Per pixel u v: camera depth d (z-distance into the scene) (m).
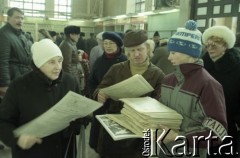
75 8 16.31
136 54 1.83
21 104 1.46
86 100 1.32
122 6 13.50
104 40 2.53
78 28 3.65
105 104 1.98
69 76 1.61
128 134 1.30
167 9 8.23
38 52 1.42
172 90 1.45
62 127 1.47
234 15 5.26
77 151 1.62
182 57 1.37
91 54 3.94
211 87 1.28
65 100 1.29
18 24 2.73
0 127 1.39
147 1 10.84
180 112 1.38
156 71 1.89
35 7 15.66
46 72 1.46
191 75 1.36
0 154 2.93
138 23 11.20
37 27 15.71
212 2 5.82
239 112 1.84
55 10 16.11
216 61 1.89
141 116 1.31
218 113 1.25
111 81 2.01
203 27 6.12
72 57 3.61
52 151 1.52
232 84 1.81
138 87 1.64
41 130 1.38
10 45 2.62
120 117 1.54
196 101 1.31
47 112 1.32
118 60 2.51
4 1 14.44
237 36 2.35
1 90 2.57
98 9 16.47
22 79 1.49
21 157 1.47
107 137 2.00
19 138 1.34
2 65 2.55
